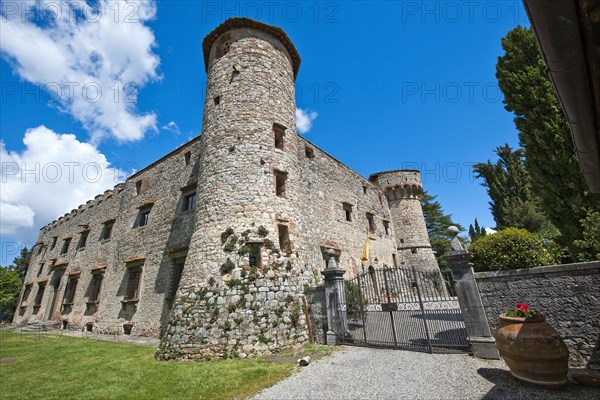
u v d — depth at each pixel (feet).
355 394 15.96
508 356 15.79
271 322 27.48
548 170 24.26
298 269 32.55
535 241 22.30
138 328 43.91
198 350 25.62
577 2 7.02
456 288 21.58
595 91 9.46
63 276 70.28
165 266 45.06
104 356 30.04
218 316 27.02
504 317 16.70
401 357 21.83
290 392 16.87
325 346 27.25
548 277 18.67
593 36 7.83
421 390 15.78
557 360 14.47
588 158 12.52
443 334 26.45
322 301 29.73
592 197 22.35
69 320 59.52
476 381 16.22
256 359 24.41
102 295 54.49
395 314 37.04
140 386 19.26
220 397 16.75
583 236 21.99
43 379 21.83
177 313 28.63
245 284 28.60
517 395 14.21
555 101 24.41
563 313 17.79
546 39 7.72
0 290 84.94
